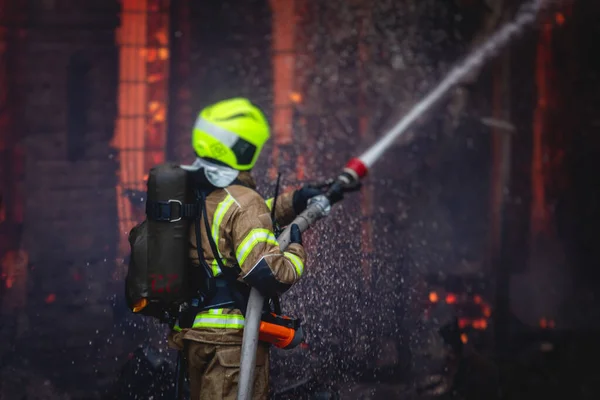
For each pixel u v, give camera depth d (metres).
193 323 4.68
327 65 13.23
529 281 13.70
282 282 4.45
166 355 7.97
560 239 14.16
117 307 9.91
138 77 12.23
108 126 12.10
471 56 13.75
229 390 4.61
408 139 13.56
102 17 12.05
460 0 13.69
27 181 11.74
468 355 8.94
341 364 8.57
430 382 8.51
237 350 4.64
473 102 13.95
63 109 11.91
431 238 13.40
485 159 13.99
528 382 9.00
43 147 11.82
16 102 11.74
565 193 14.52
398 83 13.51
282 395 7.46
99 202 11.95
